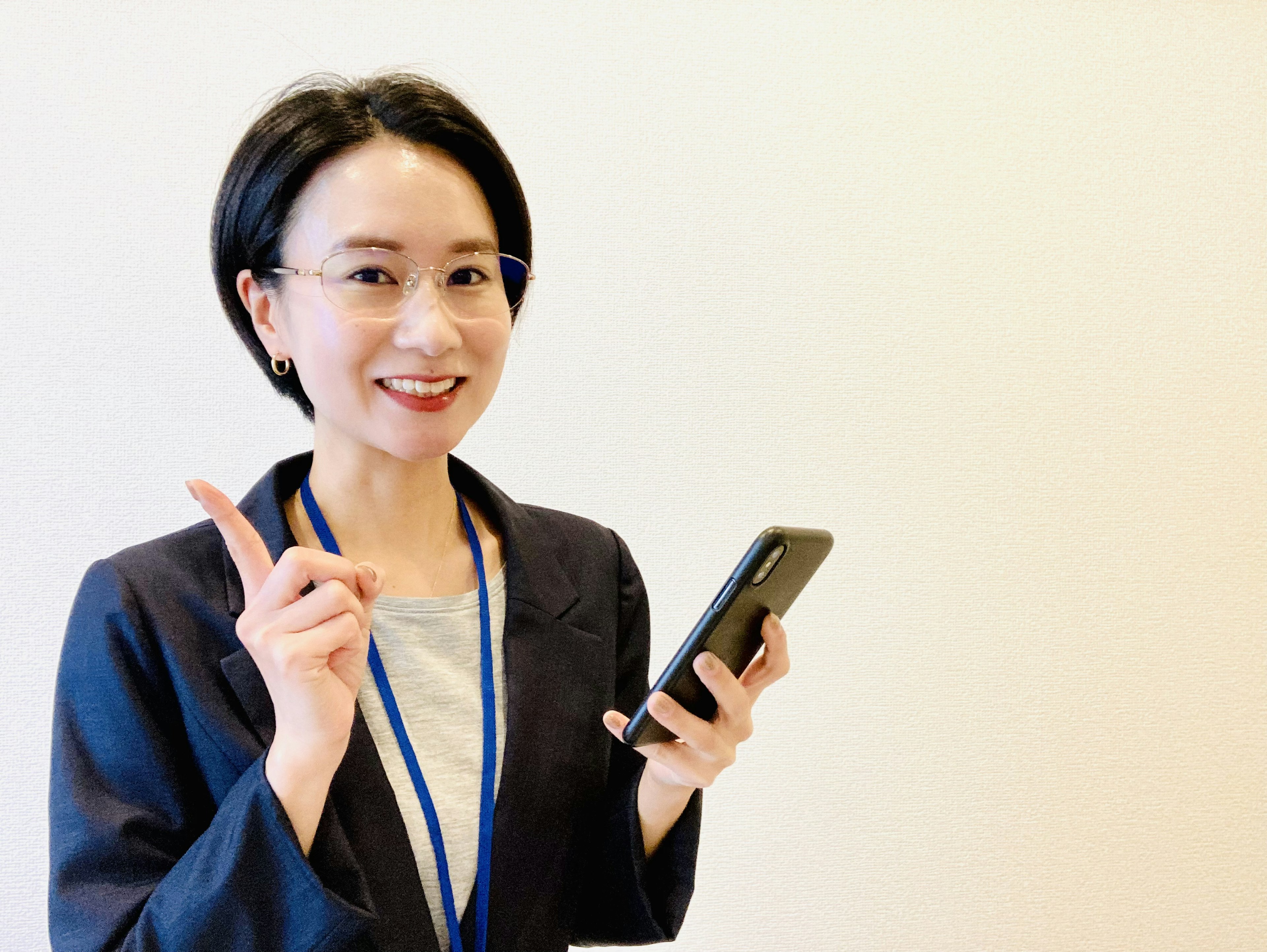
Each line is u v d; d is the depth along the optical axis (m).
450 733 0.93
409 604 0.95
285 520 0.94
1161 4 2.03
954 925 1.95
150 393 1.67
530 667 0.97
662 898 1.01
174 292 1.68
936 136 1.96
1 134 1.64
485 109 1.81
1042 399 1.99
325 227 0.85
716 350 1.88
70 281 1.65
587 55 1.84
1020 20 1.99
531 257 0.98
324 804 0.83
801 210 1.91
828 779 1.91
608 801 1.04
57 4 1.66
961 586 1.96
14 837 1.61
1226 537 2.04
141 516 1.66
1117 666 2.01
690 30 1.88
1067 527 2.00
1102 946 2.00
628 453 1.84
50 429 1.64
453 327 0.86
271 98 1.68
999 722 1.97
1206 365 2.04
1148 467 2.02
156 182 1.68
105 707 0.84
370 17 1.76
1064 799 1.99
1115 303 2.02
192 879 0.77
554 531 1.11
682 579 1.86
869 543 1.93
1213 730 2.03
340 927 0.77
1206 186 2.04
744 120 1.90
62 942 0.79
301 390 1.00
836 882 1.91
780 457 1.90
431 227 0.86
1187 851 2.02
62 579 1.64
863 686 1.93
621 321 1.84
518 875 0.91
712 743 0.85
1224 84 2.05
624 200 1.85
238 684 0.86
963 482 1.96
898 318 1.95
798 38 1.92
